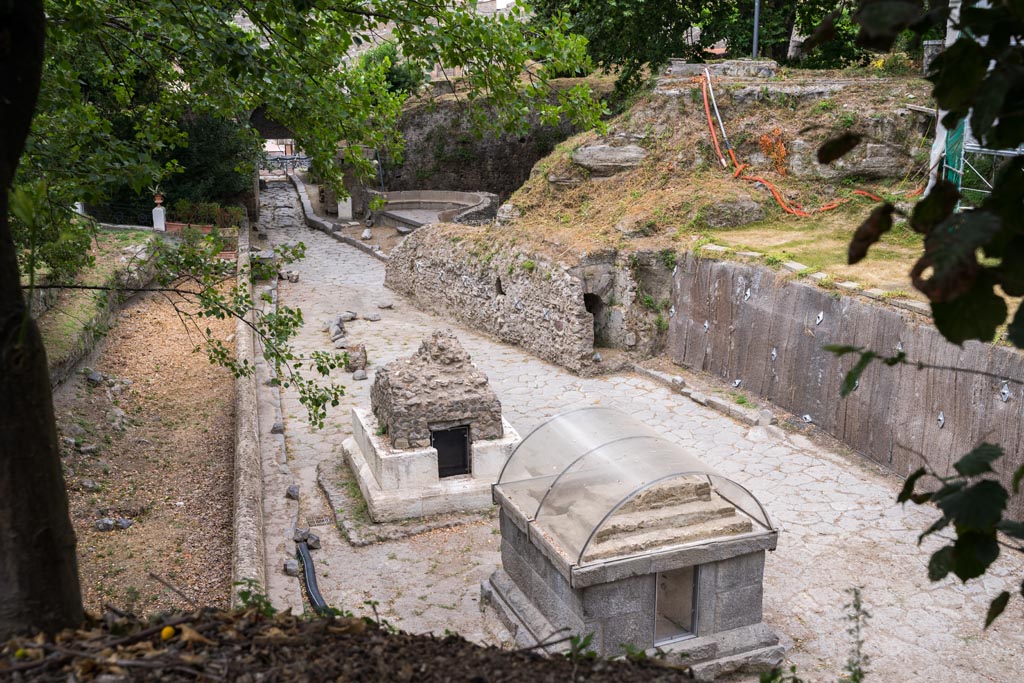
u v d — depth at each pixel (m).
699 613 8.80
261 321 10.71
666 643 8.73
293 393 17.36
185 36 10.46
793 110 21.75
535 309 19.64
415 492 12.22
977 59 2.21
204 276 10.92
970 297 2.18
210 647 4.33
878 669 8.72
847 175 20.45
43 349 4.75
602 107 11.25
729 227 19.66
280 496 12.59
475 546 11.47
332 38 10.77
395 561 11.12
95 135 10.63
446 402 12.37
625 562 8.30
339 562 11.09
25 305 4.65
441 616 9.88
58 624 4.74
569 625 8.67
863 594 10.07
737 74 23.47
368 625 5.04
